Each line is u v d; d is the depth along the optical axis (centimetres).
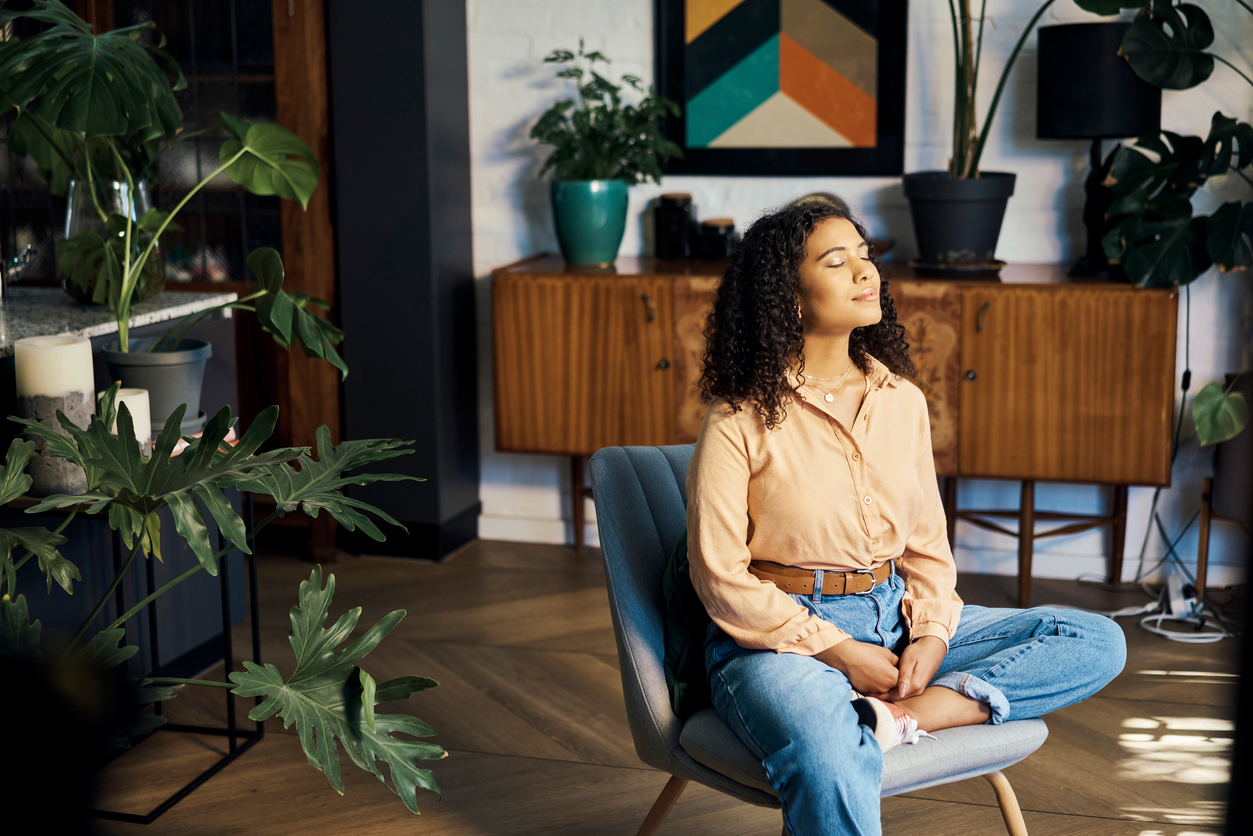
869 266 168
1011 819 169
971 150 320
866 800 146
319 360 361
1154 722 252
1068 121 300
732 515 167
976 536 354
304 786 230
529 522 388
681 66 353
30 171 368
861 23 338
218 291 364
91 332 248
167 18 354
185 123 359
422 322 353
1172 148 318
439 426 360
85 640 246
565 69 362
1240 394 294
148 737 250
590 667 288
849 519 167
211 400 283
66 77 218
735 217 361
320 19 346
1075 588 338
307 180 273
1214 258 287
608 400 336
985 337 304
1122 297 294
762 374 168
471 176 376
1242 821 51
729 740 161
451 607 328
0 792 81
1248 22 311
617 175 348
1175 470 335
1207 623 307
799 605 166
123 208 270
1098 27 293
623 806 222
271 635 307
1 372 228
